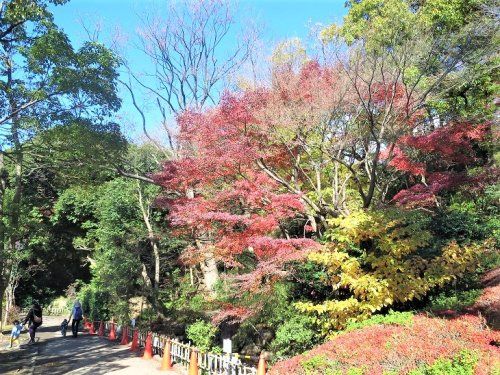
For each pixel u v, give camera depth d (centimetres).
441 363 573
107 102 1265
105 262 2247
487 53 1173
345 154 1250
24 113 1199
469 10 1435
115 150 1445
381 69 1034
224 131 1042
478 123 1370
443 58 1153
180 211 1097
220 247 1047
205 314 1378
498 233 1187
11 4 1107
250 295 1069
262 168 1093
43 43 1116
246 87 1180
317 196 1144
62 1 1165
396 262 921
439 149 1227
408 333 713
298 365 691
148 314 2186
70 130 1248
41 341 1791
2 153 1333
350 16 1425
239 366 840
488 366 538
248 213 1048
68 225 3206
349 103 1097
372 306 870
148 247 2275
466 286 1029
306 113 1044
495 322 739
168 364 1098
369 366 612
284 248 913
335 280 950
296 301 1048
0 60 1221
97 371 1076
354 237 931
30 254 2886
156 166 2162
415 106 1089
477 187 1296
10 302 2920
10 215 1515
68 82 1155
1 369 1121
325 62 1148
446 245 1034
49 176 2478
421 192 1212
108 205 2188
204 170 1086
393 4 1115
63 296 4050
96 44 1225
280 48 1196
